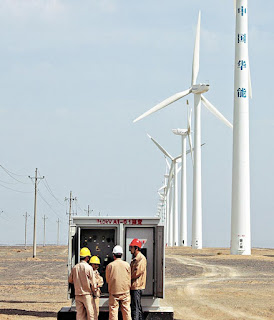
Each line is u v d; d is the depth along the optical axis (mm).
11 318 25250
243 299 35125
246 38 86062
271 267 66375
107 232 23500
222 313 28594
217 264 71562
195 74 109438
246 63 86062
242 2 86000
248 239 87562
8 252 130000
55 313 27375
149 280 23203
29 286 43156
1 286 43219
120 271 21375
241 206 87000
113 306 21359
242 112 86375
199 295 37500
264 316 27734
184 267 66000
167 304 32500
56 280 49062
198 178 117500
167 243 184625
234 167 87125
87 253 21078
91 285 20891
